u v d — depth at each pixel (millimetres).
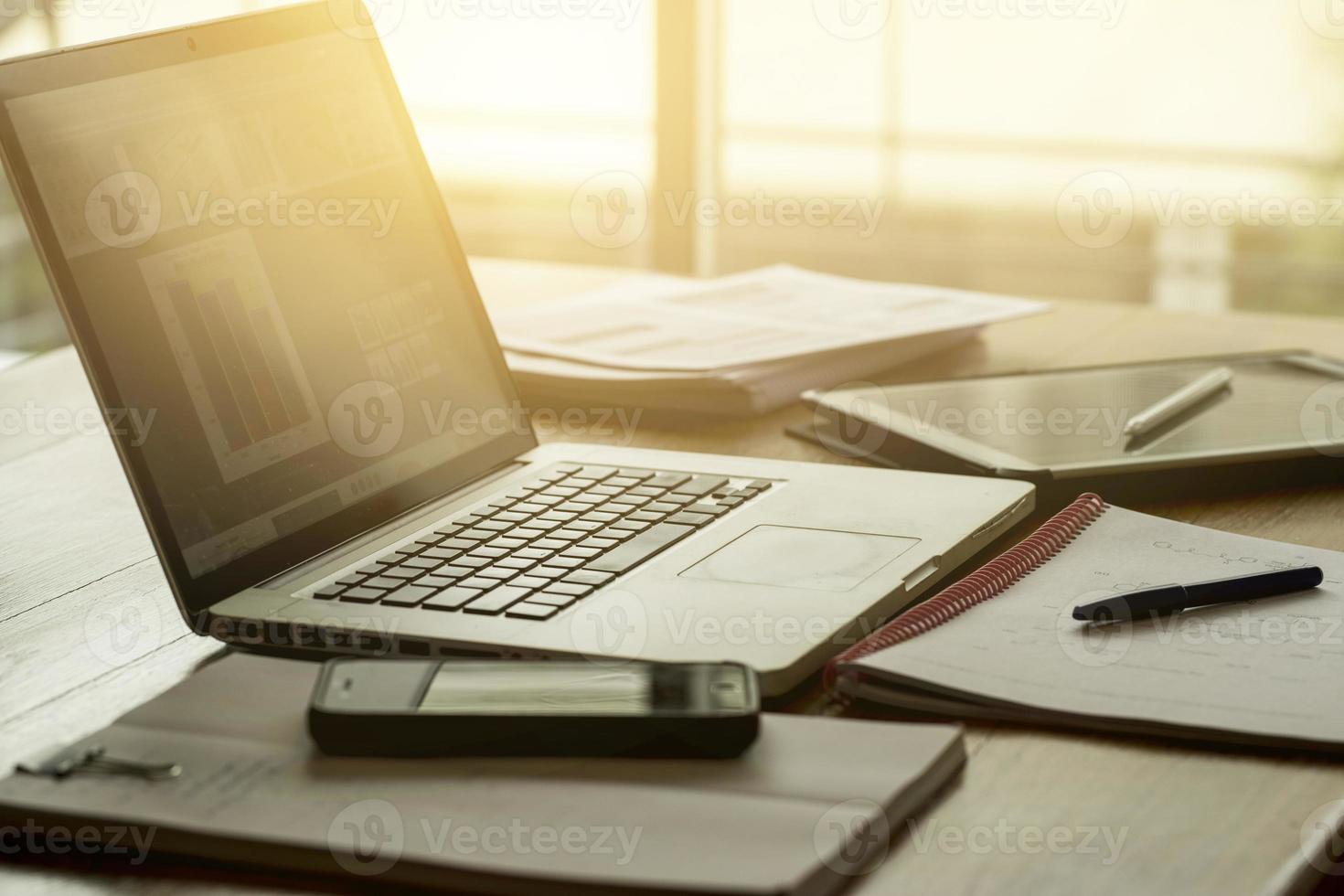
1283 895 430
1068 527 738
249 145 759
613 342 1126
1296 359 1104
